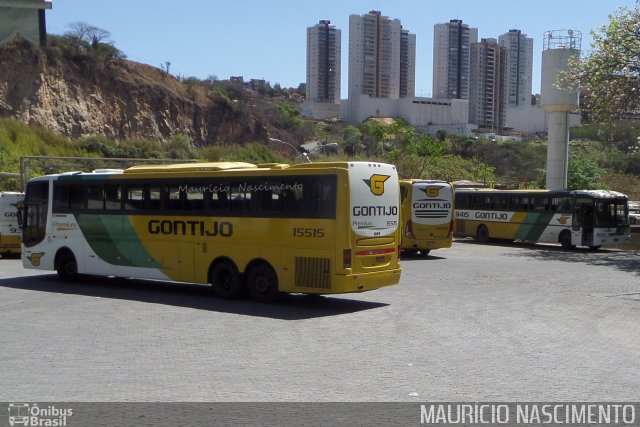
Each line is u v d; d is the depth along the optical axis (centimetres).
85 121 6600
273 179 1470
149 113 7150
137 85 7181
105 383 803
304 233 1414
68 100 6581
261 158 6788
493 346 1027
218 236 1555
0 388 784
